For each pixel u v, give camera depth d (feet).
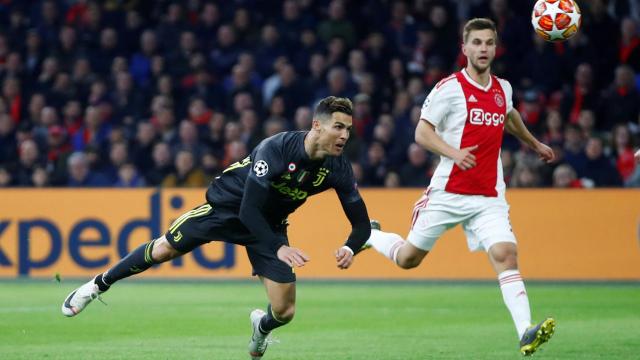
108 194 105.91
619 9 129.90
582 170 109.91
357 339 64.08
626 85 120.06
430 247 56.08
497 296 89.86
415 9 131.23
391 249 58.70
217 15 133.28
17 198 106.63
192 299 87.81
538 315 76.59
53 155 120.78
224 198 51.78
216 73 130.82
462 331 68.03
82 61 130.52
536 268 103.76
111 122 126.41
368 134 118.01
